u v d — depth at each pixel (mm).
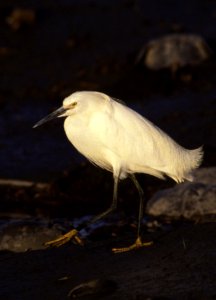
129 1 31000
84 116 10008
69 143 18328
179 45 22891
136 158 10094
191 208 12578
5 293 8375
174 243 9523
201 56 22891
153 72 22406
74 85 22500
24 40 26984
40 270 9133
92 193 15195
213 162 15547
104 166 10672
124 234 11867
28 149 18016
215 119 18594
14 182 15656
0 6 30109
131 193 14930
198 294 7656
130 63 23516
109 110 9984
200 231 9781
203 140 17500
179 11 30188
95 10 30000
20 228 11102
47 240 10914
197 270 8336
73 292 7992
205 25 28516
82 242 10562
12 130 19453
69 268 9086
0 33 27641
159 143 10117
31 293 8297
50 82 23141
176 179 10305
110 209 10219
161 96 21078
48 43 26625
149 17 29281
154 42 23125
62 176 15680
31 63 24891
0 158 17438
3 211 14258
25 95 22172
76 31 27609
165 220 12695
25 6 30438
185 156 10312
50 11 29906
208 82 21656
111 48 25656
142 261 8992
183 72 22234
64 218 13656
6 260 9664
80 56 25109
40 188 15438
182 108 19906
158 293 7805
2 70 24438
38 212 14211
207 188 12883
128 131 10008
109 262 9148
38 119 20234
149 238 10102
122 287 8102
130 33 27188
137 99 21047
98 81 22547
